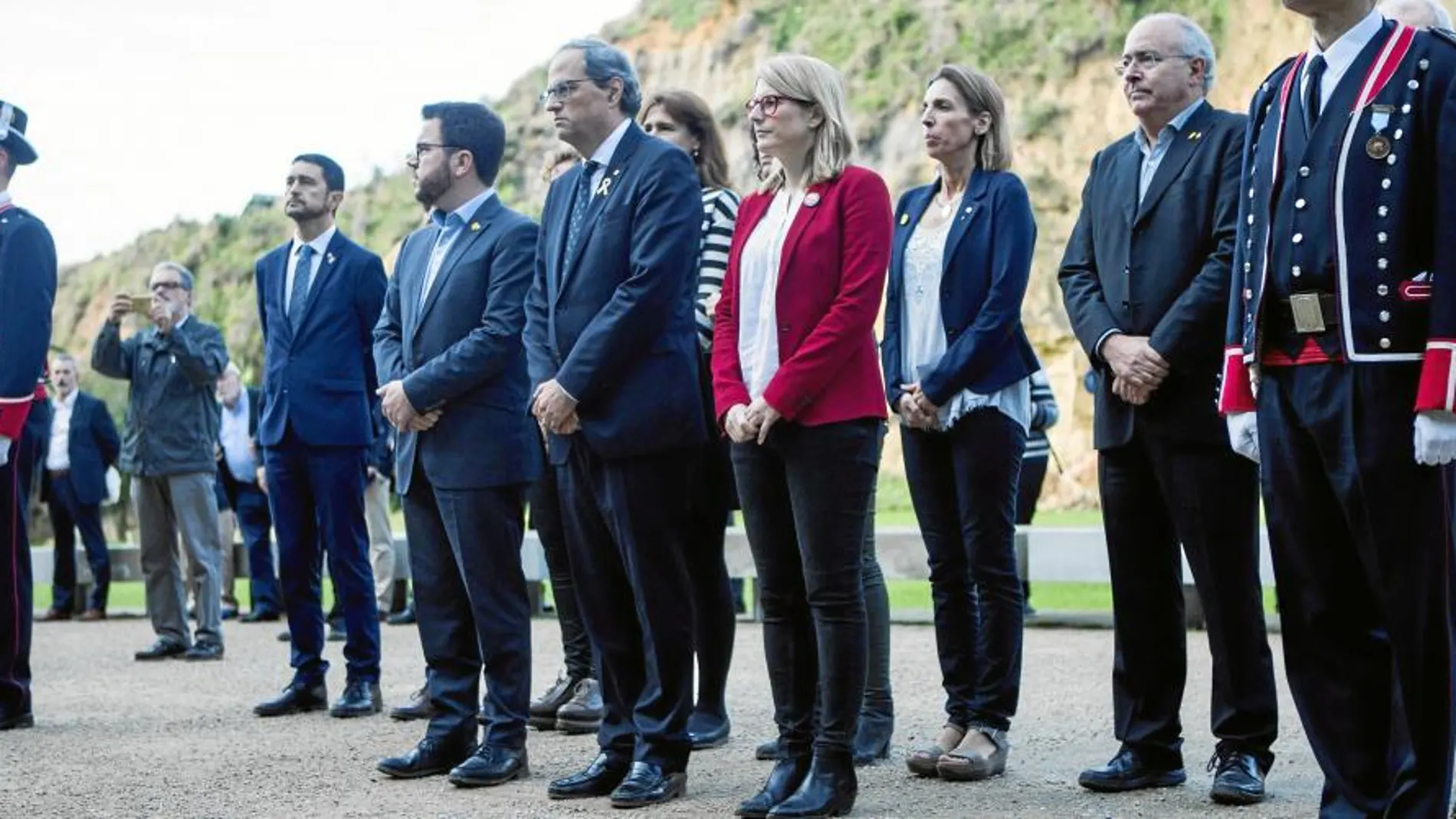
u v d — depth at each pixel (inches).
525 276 198.4
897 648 337.4
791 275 169.2
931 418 194.4
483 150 205.6
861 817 169.0
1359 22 143.8
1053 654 319.0
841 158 171.2
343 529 254.1
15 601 245.3
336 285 257.9
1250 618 177.5
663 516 178.4
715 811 174.4
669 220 177.3
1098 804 175.3
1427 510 140.1
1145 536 184.2
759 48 1219.9
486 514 193.8
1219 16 1050.1
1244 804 172.7
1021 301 194.9
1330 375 142.6
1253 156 151.7
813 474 165.8
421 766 197.2
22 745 229.0
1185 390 176.6
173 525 347.6
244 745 225.1
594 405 177.2
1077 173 1024.9
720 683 219.1
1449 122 136.4
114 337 346.0
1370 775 149.6
